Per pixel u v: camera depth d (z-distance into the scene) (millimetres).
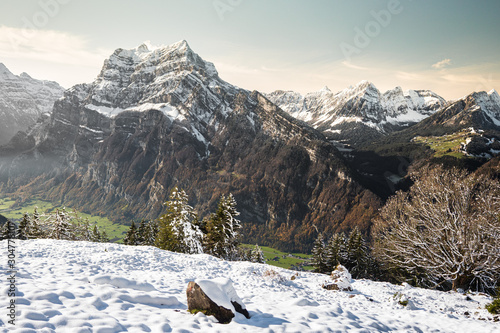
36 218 54312
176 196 42469
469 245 22781
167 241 42531
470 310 15281
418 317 12859
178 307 9695
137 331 7070
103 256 16734
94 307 8094
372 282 19812
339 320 10219
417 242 26891
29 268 12102
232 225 43312
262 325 8703
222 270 17328
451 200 26594
